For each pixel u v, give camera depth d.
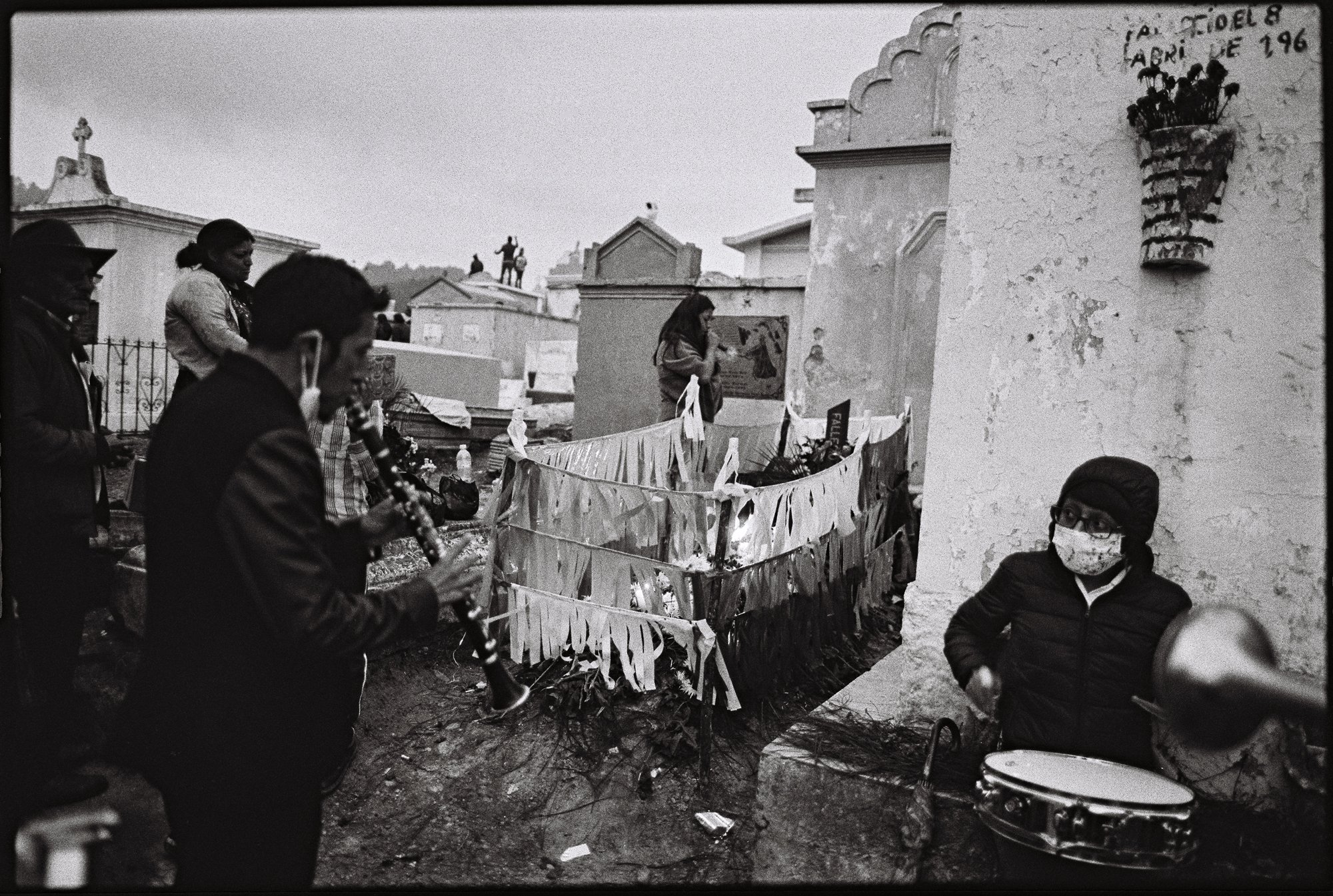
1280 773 2.38
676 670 3.51
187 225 9.71
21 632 2.81
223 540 1.62
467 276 27.08
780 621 3.78
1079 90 2.62
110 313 9.09
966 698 2.82
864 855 2.55
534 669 3.71
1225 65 2.42
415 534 2.06
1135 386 2.57
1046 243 2.68
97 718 3.18
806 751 2.72
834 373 8.88
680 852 2.85
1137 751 2.23
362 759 3.27
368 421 2.04
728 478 3.38
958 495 2.84
